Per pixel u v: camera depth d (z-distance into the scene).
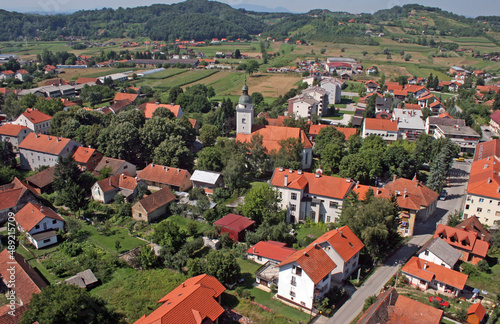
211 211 103.81
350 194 97.19
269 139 135.88
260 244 88.69
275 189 105.56
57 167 114.56
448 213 110.00
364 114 186.88
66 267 80.88
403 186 107.50
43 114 169.75
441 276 76.69
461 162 149.75
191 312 60.47
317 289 70.12
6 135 150.62
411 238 96.69
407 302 63.59
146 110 184.12
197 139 173.00
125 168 129.50
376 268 83.94
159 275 80.06
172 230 87.94
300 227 102.31
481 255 84.31
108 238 95.06
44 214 92.81
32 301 60.31
